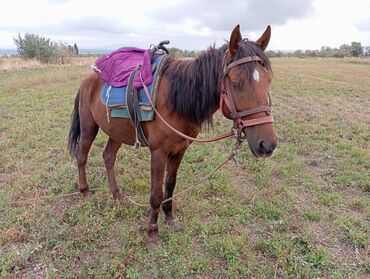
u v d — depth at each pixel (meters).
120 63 3.23
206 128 3.06
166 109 2.69
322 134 6.46
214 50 2.55
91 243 3.14
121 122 3.14
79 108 3.80
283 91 12.02
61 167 4.79
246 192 4.09
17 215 3.50
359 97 10.70
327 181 4.47
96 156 5.23
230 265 2.85
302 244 3.14
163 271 2.79
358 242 3.17
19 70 19.17
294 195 4.00
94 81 3.49
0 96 10.14
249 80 2.20
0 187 4.24
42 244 3.09
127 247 3.10
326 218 3.59
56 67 22.16
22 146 5.61
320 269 2.83
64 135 6.29
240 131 2.35
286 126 7.03
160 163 2.91
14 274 2.76
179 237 3.20
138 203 3.81
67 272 2.79
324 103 9.69
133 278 2.70
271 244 3.10
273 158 5.18
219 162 4.98
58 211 3.68
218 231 3.31
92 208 3.69
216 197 4.00
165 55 2.96
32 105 8.89
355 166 4.91
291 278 2.75
